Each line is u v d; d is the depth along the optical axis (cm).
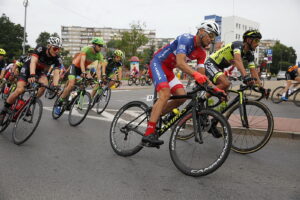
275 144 419
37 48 429
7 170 288
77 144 397
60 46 437
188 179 275
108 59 729
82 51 623
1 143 389
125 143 355
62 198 229
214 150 297
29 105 394
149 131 318
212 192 246
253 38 402
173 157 297
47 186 252
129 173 289
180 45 311
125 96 1145
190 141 312
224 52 438
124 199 230
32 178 269
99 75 673
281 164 328
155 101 346
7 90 842
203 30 309
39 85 400
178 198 234
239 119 400
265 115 365
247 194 244
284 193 247
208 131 307
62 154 348
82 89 542
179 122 303
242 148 375
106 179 271
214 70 440
